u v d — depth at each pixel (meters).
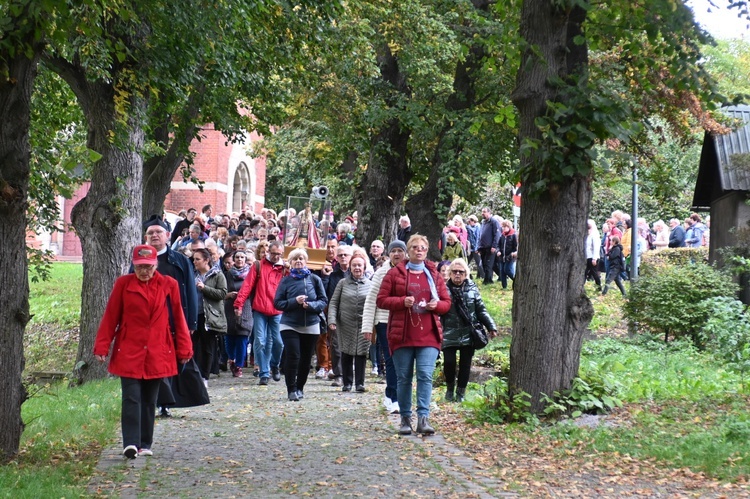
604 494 7.59
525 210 11.16
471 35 23.52
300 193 56.50
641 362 16.73
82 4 11.55
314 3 17.91
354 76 24.34
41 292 31.45
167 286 9.54
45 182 19.72
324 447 9.81
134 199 17.31
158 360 9.34
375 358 16.88
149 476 8.38
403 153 26.39
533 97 10.91
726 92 11.44
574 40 10.89
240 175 52.47
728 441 9.38
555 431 10.23
